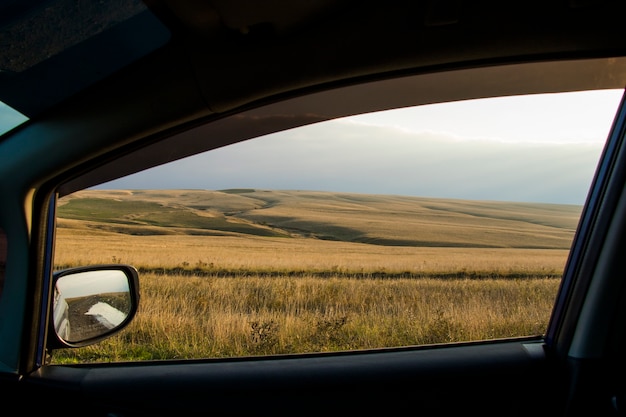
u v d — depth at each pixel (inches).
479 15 66.4
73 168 69.5
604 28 69.0
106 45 63.0
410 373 86.2
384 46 69.2
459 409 87.1
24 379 72.2
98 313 85.7
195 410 80.2
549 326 92.3
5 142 68.8
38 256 71.7
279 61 68.1
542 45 71.4
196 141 78.1
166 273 975.0
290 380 83.5
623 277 82.1
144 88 66.5
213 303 470.9
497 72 77.5
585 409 84.0
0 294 70.7
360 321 355.6
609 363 83.5
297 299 569.0
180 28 62.4
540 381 89.0
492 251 2405.3
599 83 82.7
